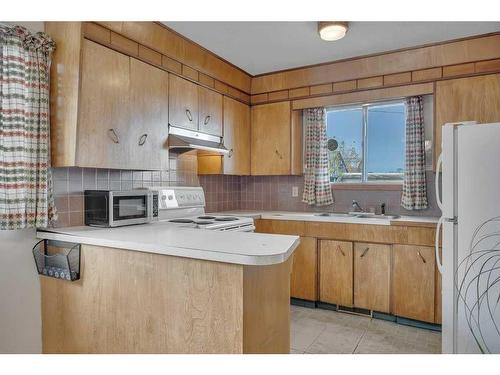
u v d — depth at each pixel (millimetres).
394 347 2346
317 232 3135
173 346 1548
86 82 2002
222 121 3371
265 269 1568
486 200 1897
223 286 1415
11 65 1829
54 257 1956
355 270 2965
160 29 2494
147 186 2869
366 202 3463
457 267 1981
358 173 3576
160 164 2580
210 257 1403
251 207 4164
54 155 2049
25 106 1893
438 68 2855
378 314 2896
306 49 2979
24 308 1984
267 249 1426
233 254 1350
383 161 3447
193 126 2953
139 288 1651
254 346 1472
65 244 1938
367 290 2914
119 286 1723
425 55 2881
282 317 1743
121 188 2607
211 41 2795
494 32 2598
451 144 2008
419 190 3072
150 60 2482
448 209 2014
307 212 3740
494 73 2637
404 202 3137
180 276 1526
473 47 2686
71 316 1921
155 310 1602
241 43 2844
